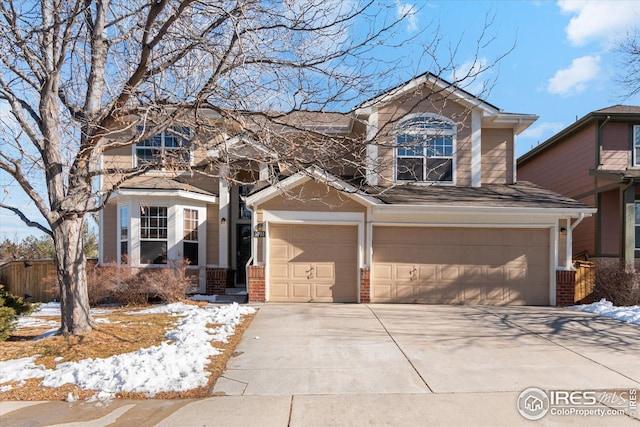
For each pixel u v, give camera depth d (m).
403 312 9.47
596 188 13.96
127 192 11.46
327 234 10.89
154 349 6.18
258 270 10.59
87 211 6.37
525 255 10.92
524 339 7.30
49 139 6.38
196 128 6.28
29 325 8.29
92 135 6.50
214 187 12.80
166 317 8.59
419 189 11.88
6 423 4.21
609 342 7.13
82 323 6.88
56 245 6.78
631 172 13.18
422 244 10.91
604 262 11.65
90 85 6.76
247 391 4.99
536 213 10.48
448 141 12.27
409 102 11.81
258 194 10.47
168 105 6.45
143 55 6.20
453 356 6.32
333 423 4.21
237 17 6.02
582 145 14.88
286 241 10.86
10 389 4.98
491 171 12.80
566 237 10.91
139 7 6.83
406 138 9.73
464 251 10.92
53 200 6.67
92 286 10.38
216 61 6.97
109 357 5.94
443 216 10.82
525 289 10.87
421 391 5.01
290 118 8.34
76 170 6.61
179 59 6.79
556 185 16.66
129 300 10.59
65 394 4.88
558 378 5.45
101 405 4.62
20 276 12.91
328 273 10.84
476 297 10.87
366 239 10.76
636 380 5.39
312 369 5.73
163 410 4.50
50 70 6.56
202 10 6.99
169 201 11.95
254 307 9.86
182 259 11.41
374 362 6.02
